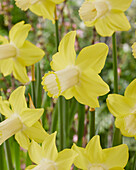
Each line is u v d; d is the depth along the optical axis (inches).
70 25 30.9
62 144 22.1
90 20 20.6
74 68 20.0
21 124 20.5
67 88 19.9
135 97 18.7
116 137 20.7
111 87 37.9
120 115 18.9
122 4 20.3
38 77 23.5
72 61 20.0
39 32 38.9
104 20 20.7
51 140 19.5
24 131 20.6
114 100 18.9
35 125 20.4
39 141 20.4
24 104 20.4
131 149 32.0
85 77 19.8
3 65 22.5
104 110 35.4
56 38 21.8
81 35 38.9
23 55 21.5
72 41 19.8
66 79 19.7
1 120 22.5
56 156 19.4
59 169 19.5
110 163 19.2
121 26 20.5
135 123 18.8
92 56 19.5
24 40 21.3
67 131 23.4
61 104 21.7
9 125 20.3
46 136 20.3
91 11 20.6
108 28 20.7
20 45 21.4
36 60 21.5
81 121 23.5
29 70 32.0
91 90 19.7
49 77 19.9
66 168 19.3
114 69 20.9
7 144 22.2
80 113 23.4
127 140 34.0
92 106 20.0
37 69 23.5
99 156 19.1
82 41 40.8
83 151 19.2
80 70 19.9
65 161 19.4
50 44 44.4
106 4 20.4
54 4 21.5
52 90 19.7
